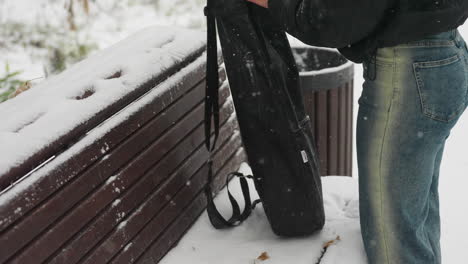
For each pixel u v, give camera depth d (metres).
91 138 1.57
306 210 1.92
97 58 1.98
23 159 1.35
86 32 5.47
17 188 1.33
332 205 2.24
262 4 1.67
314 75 2.58
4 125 1.50
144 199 1.81
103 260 1.61
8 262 1.31
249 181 2.39
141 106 1.79
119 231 1.68
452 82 1.62
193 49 2.12
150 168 1.85
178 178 2.00
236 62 1.82
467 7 1.58
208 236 2.03
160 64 1.91
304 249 1.94
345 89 2.74
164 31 2.23
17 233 1.32
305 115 2.00
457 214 3.28
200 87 2.16
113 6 6.11
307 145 1.89
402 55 1.60
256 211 2.18
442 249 2.89
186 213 2.05
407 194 1.75
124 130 1.70
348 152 2.92
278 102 1.80
